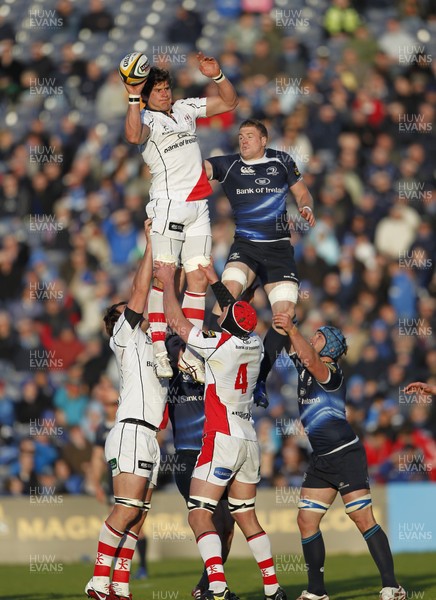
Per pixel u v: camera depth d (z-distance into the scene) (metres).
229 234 59.09
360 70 67.56
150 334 29.58
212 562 27.58
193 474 28.48
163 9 70.25
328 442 29.80
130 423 28.84
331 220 61.06
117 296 59.88
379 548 29.53
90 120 67.12
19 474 52.50
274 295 31.61
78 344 58.41
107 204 63.44
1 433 54.16
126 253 61.62
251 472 28.86
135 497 28.52
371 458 52.31
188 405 31.25
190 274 29.81
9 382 56.75
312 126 64.38
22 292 60.78
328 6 69.75
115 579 29.39
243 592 34.66
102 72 68.62
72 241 62.47
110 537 28.56
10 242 62.03
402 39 69.50
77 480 52.19
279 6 69.50
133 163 65.00
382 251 61.62
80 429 52.84
